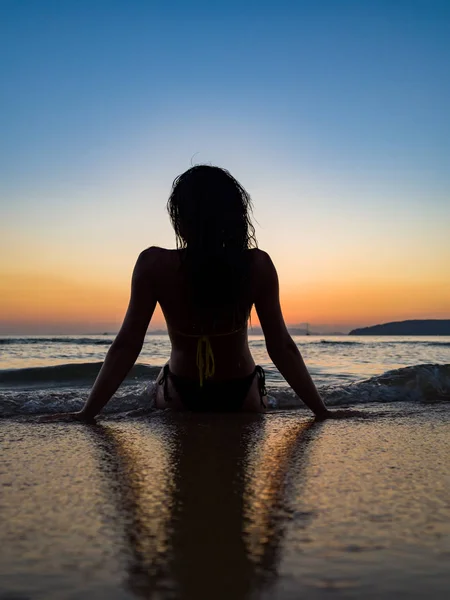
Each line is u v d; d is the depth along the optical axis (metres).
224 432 2.16
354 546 0.98
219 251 2.44
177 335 2.64
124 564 0.91
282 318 2.62
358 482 1.42
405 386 3.67
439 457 1.71
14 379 4.95
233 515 1.16
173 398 2.73
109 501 1.25
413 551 0.96
